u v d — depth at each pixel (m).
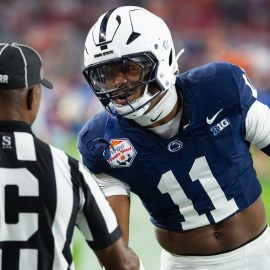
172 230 14.08
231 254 13.95
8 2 63.06
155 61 12.90
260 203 14.23
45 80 11.25
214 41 58.47
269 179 37.59
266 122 13.70
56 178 10.59
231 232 13.88
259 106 13.70
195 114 13.27
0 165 10.47
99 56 12.83
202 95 13.33
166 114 13.19
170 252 14.39
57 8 63.06
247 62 51.03
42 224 10.44
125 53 12.76
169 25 61.69
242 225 13.92
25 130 10.70
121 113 12.89
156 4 62.53
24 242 10.39
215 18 62.41
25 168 10.52
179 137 13.31
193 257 14.12
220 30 61.59
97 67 12.90
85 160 13.77
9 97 10.59
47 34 60.66
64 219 10.55
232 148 13.57
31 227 10.41
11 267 10.38
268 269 14.09
